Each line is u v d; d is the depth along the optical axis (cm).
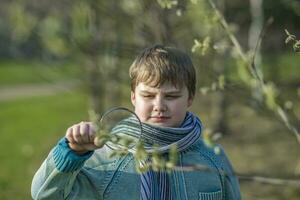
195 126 307
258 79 302
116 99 1048
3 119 1627
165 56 297
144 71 294
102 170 301
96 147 261
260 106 364
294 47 271
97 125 229
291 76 1502
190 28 643
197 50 309
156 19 621
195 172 310
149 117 296
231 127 1241
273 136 1168
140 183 299
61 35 782
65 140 272
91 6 743
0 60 2936
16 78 2491
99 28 796
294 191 793
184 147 300
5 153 1194
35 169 1056
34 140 1317
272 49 1468
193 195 306
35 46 941
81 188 296
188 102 309
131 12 665
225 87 347
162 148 288
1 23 1595
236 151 1091
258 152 1073
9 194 905
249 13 1143
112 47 687
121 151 225
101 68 802
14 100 1983
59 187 278
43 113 1684
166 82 293
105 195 299
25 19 795
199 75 522
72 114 1642
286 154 1046
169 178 305
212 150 319
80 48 791
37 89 2208
